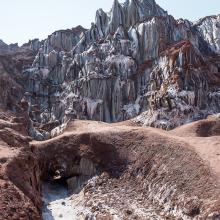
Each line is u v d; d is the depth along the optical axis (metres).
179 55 99.94
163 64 103.25
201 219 38.28
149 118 89.88
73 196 55.91
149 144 56.47
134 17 128.75
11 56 147.88
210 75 104.06
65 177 61.62
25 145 55.31
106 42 121.50
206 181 42.75
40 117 110.75
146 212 44.47
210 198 40.00
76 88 110.81
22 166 45.59
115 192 51.97
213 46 135.38
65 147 62.94
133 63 110.94
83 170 59.66
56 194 58.00
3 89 92.00
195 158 47.78
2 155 44.53
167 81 97.19
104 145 60.56
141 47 115.00
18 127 64.62
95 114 104.94
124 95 105.88
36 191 47.41
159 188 47.72
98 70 110.75
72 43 148.25
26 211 35.62
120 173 55.72
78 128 81.19
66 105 109.56
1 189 36.41
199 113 90.38
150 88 102.50
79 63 120.50
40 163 61.78
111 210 46.47
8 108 86.75
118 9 130.50
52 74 129.00
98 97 107.06
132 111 101.69
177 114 88.38
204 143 52.84
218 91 98.56
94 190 54.16
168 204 44.22
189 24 136.62
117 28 124.31
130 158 56.78
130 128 63.50
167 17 122.94
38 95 122.56
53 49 143.62
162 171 49.94
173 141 54.44
